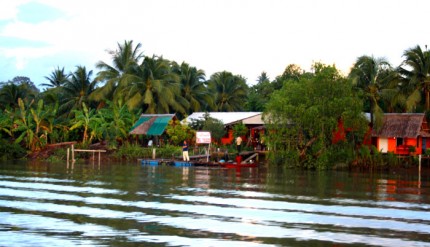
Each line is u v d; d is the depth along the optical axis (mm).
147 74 68625
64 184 33750
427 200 28484
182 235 19578
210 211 24344
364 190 32562
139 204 25984
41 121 62156
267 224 21703
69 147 59938
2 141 59219
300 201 27625
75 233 19656
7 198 27531
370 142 55000
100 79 71625
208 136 49594
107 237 19141
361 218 23219
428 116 56344
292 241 18984
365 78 54594
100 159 57938
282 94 49062
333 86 47000
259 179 38188
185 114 69750
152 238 19094
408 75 56344
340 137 48375
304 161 48625
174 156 54844
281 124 48375
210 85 83125
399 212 24734
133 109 65938
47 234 19422
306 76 55719
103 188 31781
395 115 55219
